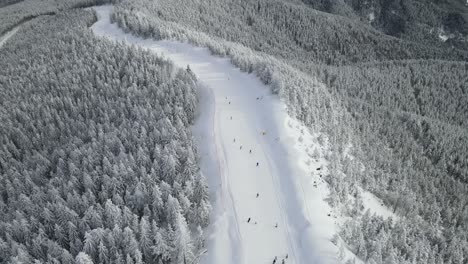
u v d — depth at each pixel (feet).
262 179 206.59
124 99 268.21
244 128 249.14
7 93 339.16
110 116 254.68
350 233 175.42
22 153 260.83
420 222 237.25
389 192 247.50
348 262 150.30
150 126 232.32
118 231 157.99
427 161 329.72
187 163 192.95
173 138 219.82
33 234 169.48
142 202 178.19
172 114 247.29
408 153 329.93
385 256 172.04
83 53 369.50
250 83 306.14
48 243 159.94
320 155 231.09
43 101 302.86
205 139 238.68
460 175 332.39
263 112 262.67
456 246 220.43
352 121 324.60
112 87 293.43
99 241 157.28
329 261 157.89
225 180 205.16
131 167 198.18
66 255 150.51
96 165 209.26
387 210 235.40
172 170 189.57
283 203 192.13
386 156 300.20
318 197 194.18
